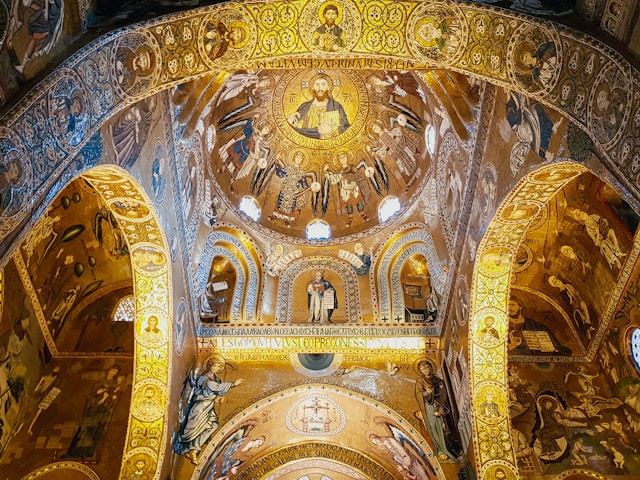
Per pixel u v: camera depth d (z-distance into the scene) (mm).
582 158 7691
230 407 13375
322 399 14078
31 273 12922
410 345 14648
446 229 14133
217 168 16812
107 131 8203
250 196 17906
